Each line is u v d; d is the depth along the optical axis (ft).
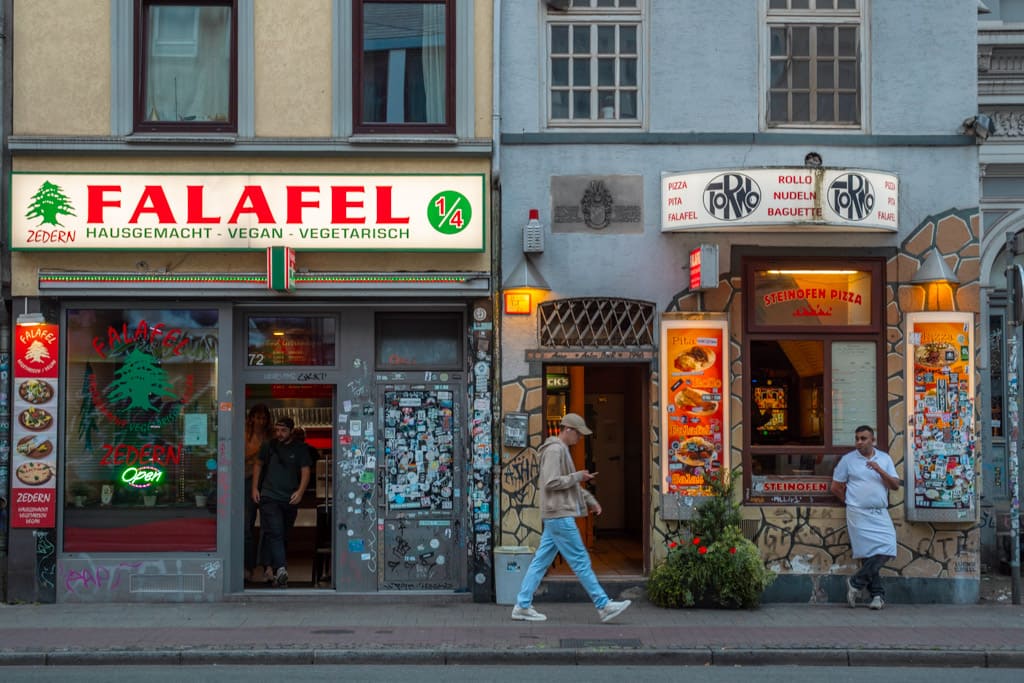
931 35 39.09
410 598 38.01
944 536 37.91
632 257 38.42
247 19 38.24
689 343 37.73
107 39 38.09
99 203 37.35
